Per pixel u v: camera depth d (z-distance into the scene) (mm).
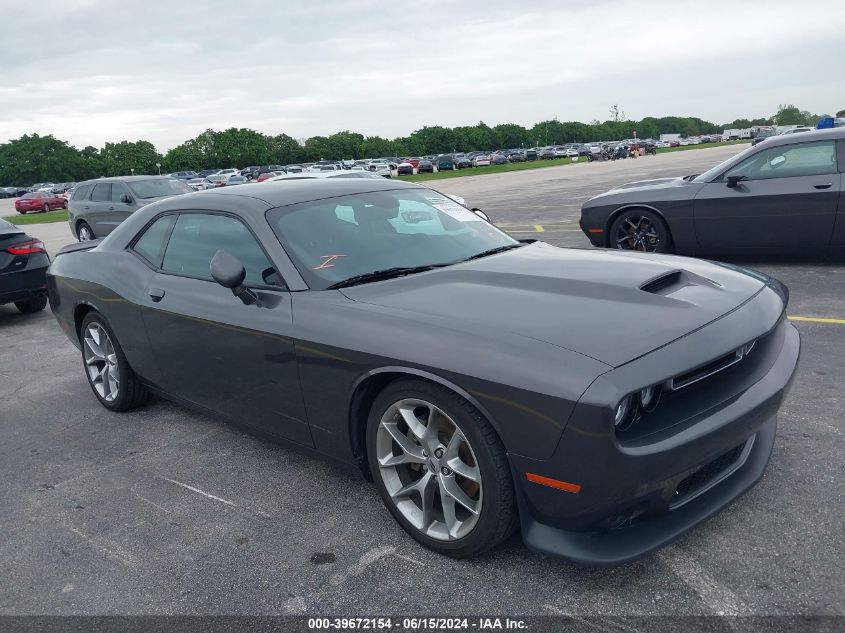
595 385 2154
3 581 2807
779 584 2367
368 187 3871
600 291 2713
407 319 2678
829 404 3787
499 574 2557
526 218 14797
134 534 3080
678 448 2232
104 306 4250
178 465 3756
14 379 5707
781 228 7328
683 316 2523
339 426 2934
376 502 3176
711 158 45438
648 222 8172
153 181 15203
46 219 30703
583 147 110125
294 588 2584
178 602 2562
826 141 7113
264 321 3111
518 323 2498
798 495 2902
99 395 4738
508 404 2293
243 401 3424
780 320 2793
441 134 141750
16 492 3613
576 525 2322
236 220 3484
